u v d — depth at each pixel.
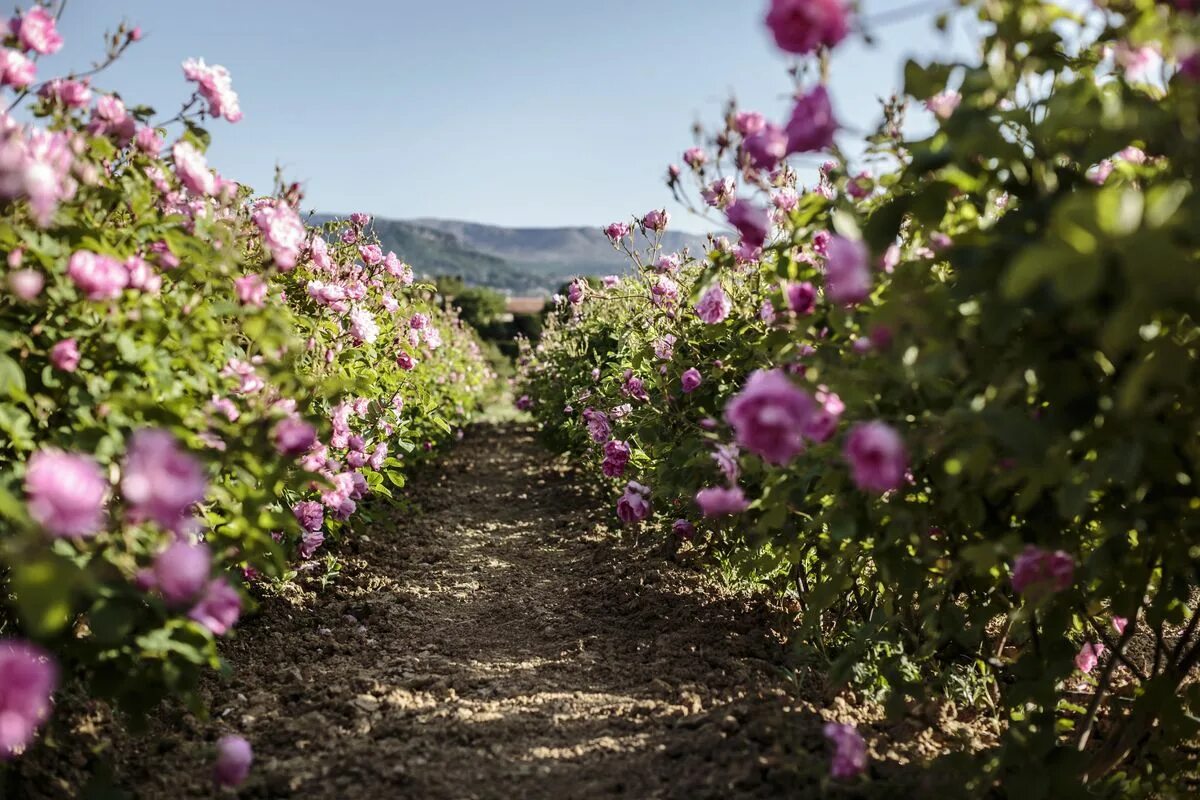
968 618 2.47
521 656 3.50
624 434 4.73
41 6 2.14
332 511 4.02
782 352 2.48
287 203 3.19
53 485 1.36
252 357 2.64
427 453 7.77
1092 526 2.17
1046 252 1.26
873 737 2.36
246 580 3.37
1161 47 1.68
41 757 2.15
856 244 1.81
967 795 1.99
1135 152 2.02
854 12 1.74
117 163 2.44
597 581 4.56
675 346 3.90
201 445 2.13
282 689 2.96
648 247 4.10
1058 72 1.98
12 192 1.77
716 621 3.53
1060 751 2.07
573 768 2.29
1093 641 2.59
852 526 2.17
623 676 3.10
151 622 2.01
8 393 1.98
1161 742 2.25
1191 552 2.02
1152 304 1.32
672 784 2.14
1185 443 1.78
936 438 1.82
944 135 1.88
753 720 2.40
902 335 1.81
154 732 2.52
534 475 9.02
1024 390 1.88
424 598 4.38
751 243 2.31
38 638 1.98
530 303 49.34
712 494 2.36
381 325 5.36
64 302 2.08
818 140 1.92
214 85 2.45
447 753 2.41
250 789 2.17
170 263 2.32
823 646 2.90
